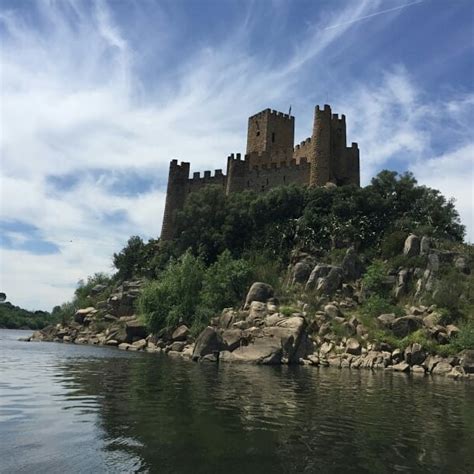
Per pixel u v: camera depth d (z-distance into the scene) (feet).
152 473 32.63
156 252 290.97
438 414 61.52
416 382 102.68
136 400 60.03
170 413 52.11
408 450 42.01
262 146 322.14
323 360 139.64
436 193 249.55
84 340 223.71
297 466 35.55
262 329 146.41
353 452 40.29
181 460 35.65
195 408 55.98
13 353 141.79
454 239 228.22
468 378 120.06
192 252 256.93
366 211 237.04
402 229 221.87
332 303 173.47
